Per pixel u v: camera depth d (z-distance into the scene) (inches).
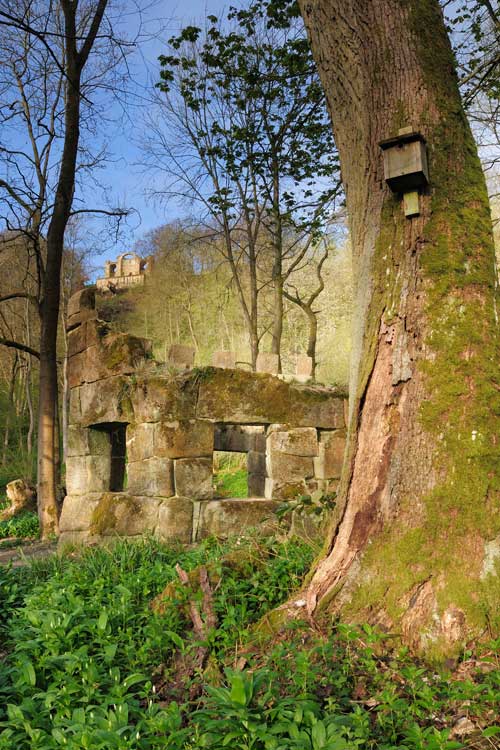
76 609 160.7
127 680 125.7
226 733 103.6
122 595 174.1
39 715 117.4
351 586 142.2
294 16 404.5
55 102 571.8
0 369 1082.7
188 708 125.6
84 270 1021.2
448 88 151.8
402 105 150.6
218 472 633.0
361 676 122.3
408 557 136.8
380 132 153.3
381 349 150.3
